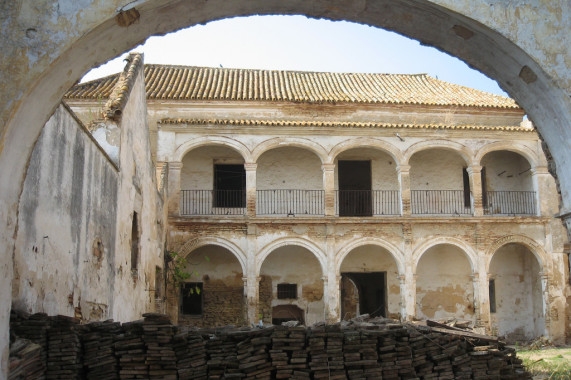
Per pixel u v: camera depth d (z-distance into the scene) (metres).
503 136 27.06
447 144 26.62
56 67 6.61
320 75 32.00
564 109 7.28
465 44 7.89
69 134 10.98
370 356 10.52
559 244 26.66
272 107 27.44
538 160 27.22
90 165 12.34
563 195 7.70
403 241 25.62
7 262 6.34
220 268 26.70
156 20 7.34
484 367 11.20
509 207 28.30
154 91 27.30
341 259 25.16
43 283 9.59
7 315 6.32
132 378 9.59
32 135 6.81
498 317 28.08
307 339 10.41
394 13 7.77
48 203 9.85
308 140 25.89
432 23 7.73
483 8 7.27
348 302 29.25
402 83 31.95
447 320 14.68
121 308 15.08
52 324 8.77
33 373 8.02
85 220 11.96
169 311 23.58
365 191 27.86
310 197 27.45
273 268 27.22
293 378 10.10
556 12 7.32
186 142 25.22
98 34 6.82
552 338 25.98
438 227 26.02
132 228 16.97
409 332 11.07
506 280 28.42
